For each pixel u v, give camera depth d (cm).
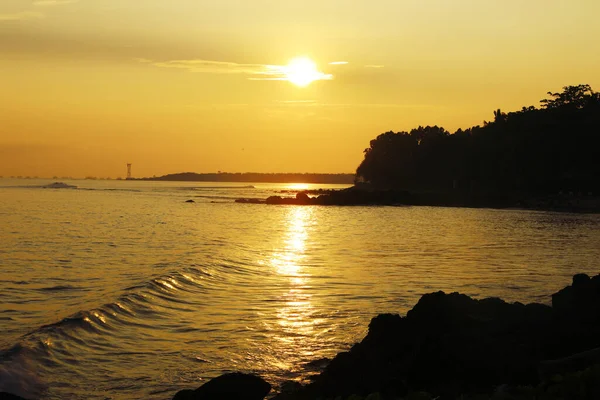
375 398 1085
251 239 5003
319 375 1379
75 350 1611
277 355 1641
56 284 2683
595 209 10625
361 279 2839
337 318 2033
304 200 13050
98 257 3656
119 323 1889
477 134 15900
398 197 13425
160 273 2958
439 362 1273
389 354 1448
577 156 13238
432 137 18075
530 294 2484
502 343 1328
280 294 2427
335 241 4925
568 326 1565
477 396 1077
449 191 15050
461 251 4231
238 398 1167
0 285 2655
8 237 4978
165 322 1941
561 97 15138
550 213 10094
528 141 13638
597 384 1028
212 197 15788
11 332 1803
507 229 6544
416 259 3703
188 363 1558
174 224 6706
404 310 2155
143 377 1450
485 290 2577
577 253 4169
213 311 2106
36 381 1389
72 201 12356
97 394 1341
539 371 1312
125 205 11069
